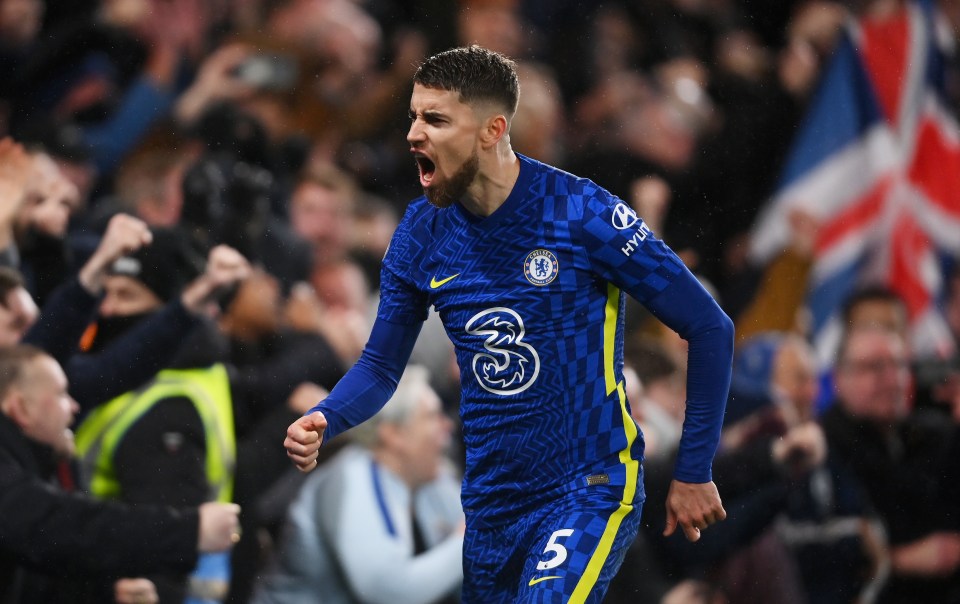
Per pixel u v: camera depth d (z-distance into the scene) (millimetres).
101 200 21406
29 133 20922
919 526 19906
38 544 14469
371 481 16469
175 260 16734
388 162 25875
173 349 15930
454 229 11688
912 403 21047
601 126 27953
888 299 20516
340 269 21469
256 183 18516
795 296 26297
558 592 11023
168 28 25500
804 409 20453
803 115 28922
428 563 16484
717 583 18188
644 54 30469
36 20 25578
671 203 26781
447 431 17141
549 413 11531
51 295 16938
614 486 11586
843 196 27734
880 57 28219
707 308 11531
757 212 27516
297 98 24938
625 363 19609
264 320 18078
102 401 15727
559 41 29828
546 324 11438
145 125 24406
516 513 11781
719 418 11680
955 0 30516
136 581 15367
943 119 28172
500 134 11352
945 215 27703
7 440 14836
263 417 17406
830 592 19562
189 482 15469
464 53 11359
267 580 16406
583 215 11422
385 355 12219
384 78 26641
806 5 30125
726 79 29453
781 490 18453
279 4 26219
